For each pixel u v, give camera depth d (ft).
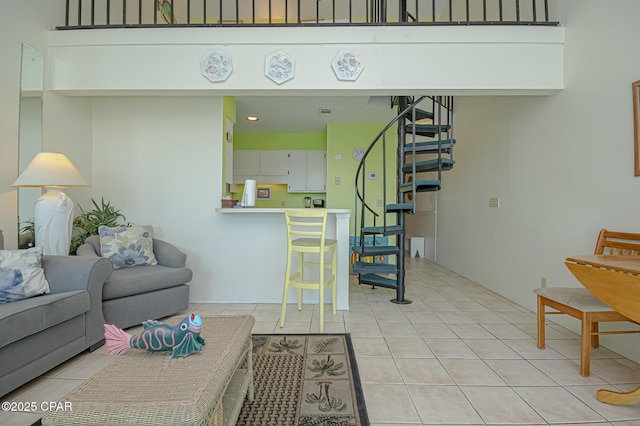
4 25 8.14
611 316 6.46
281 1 15.37
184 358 4.12
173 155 11.86
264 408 5.44
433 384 6.20
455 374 6.58
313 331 8.95
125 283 8.54
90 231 10.59
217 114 11.91
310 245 9.47
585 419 5.21
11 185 8.30
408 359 7.23
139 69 8.91
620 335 7.50
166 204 11.86
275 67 8.79
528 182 10.70
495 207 12.83
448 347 7.87
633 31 7.06
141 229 10.53
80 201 11.19
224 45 8.88
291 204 20.88
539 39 8.80
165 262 10.38
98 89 9.00
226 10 15.65
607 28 7.63
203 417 3.16
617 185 7.45
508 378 6.43
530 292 10.69
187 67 8.87
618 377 6.48
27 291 6.57
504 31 8.75
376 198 17.94
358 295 12.82
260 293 11.75
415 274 16.80
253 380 6.15
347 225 10.94
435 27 8.72
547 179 9.78
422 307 11.17
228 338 4.79
